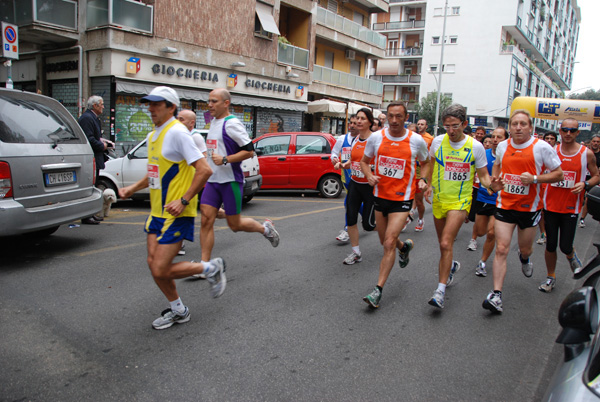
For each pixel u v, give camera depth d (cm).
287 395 283
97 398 273
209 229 493
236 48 1892
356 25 2938
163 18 1583
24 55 1659
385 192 447
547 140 948
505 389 301
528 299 487
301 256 608
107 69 1453
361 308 432
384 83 5578
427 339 372
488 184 428
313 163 1198
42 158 532
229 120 478
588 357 176
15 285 461
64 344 339
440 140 445
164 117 349
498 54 4769
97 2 1455
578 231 937
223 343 350
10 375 295
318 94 2714
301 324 390
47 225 531
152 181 353
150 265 354
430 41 5103
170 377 299
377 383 301
